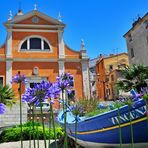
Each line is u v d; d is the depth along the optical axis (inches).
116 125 319.9
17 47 1296.8
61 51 1326.3
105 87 2145.7
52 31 1349.7
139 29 1485.0
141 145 319.3
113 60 2199.8
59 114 484.4
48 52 1317.7
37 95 167.2
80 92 1289.4
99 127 346.6
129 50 1622.8
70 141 429.7
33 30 1333.7
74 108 177.8
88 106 494.6
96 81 2320.4
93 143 377.4
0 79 1244.5
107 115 330.3
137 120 297.6
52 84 170.2
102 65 2251.5
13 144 506.3
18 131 557.9
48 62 1302.9
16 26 1322.6
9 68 1257.4
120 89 959.6
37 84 170.6
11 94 707.4
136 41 1526.8
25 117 866.8
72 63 1322.6
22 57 1285.7
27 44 1311.5
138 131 304.7
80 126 385.1
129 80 949.2
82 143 410.3
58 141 468.8
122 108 306.8
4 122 858.8
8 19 1316.4
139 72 932.0
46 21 1358.3
